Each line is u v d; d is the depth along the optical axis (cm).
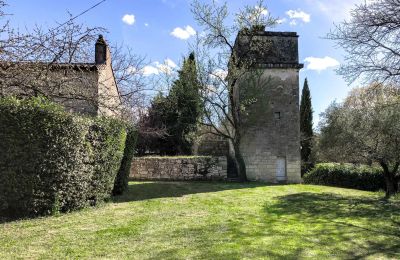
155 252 586
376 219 911
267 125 1948
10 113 767
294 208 1058
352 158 1333
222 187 1574
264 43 1955
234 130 2044
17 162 772
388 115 1212
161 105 2358
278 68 1961
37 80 970
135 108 2133
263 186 1667
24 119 774
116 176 1233
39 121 784
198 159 1870
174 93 2062
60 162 822
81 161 895
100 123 987
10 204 773
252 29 1898
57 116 805
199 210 991
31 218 787
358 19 1092
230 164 2212
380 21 1056
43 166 792
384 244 676
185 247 617
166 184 1634
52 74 1055
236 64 1858
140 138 2350
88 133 931
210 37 1861
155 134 2230
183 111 2116
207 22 1848
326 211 1018
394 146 1211
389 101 1252
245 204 1116
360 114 1293
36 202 793
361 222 873
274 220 873
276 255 585
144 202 1120
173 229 749
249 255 580
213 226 785
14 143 770
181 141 2391
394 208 1077
